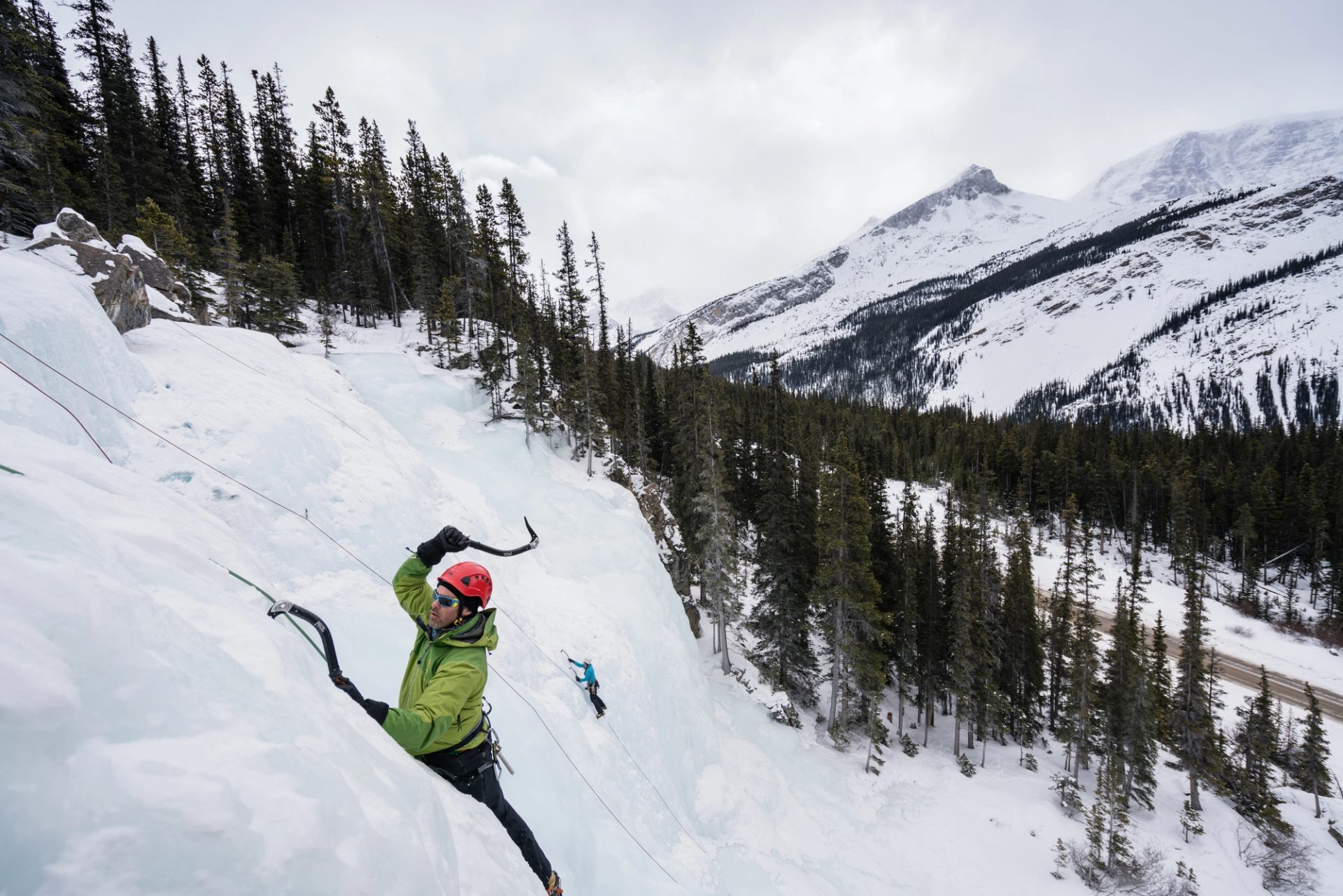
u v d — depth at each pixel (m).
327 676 2.61
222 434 8.09
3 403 4.38
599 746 11.67
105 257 8.92
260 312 32.59
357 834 1.55
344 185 48.25
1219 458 77.50
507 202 48.88
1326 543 57.44
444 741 2.88
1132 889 20.52
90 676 1.15
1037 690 34.34
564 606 16.25
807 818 20.64
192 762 1.24
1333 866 24.28
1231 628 52.19
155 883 0.96
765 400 68.25
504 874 2.60
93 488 2.35
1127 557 66.75
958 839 22.03
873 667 26.75
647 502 34.53
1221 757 29.67
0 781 0.86
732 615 28.72
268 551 7.54
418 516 11.33
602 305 48.06
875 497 37.81
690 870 11.75
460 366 35.59
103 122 36.81
